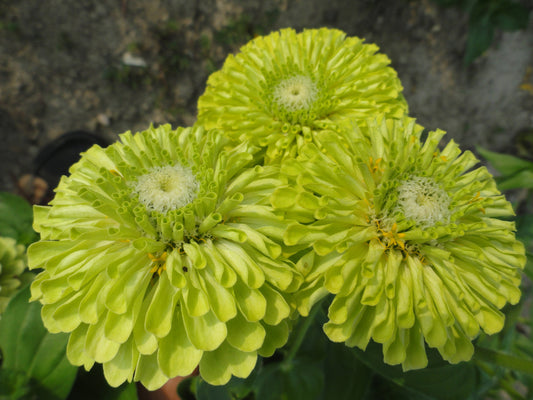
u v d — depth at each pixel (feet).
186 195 0.40
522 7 1.14
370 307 0.37
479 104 1.27
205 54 1.18
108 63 1.15
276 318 0.35
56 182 1.02
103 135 1.14
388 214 0.41
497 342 0.72
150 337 0.34
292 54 0.54
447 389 0.54
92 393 0.49
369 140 0.47
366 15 1.22
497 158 0.79
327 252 0.35
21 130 1.11
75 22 1.15
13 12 1.12
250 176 0.39
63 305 0.35
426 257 0.39
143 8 1.16
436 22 1.24
